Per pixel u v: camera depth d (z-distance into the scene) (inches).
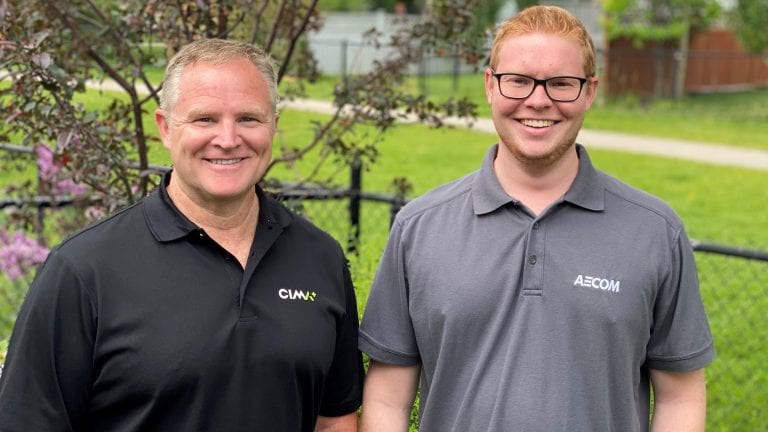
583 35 88.7
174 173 87.4
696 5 804.0
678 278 88.5
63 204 172.1
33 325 79.5
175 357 80.3
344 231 237.0
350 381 94.2
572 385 85.0
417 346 94.4
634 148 552.7
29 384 79.2
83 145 133.7
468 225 90.3
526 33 88.0
